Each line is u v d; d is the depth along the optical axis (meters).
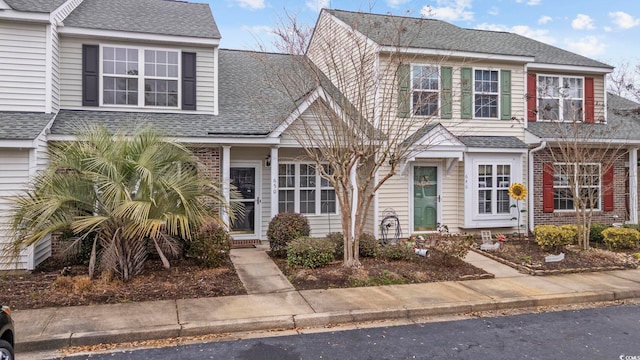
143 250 7.66
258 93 12.37
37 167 8.23
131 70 10.68
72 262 8.33
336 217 12.41
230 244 8.63
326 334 5.51
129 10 11.91
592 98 13.88
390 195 11.98
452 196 12.51
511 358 4.77
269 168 11.84
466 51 12.05
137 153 7.27
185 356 4.76
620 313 6.53
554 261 9.20
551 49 14.58
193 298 6.57
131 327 5.34
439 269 8.48
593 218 13.52
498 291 7.24
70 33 9.96
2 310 3.88
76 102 10.25
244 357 4.73
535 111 13.16
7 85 9.02
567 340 5.35
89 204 6.99
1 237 7.85
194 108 11.07
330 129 10.39
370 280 7.61
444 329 5.74
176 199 7.20
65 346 4.99
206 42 10.95
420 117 11.46
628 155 13.96
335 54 11.76
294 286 7.30
